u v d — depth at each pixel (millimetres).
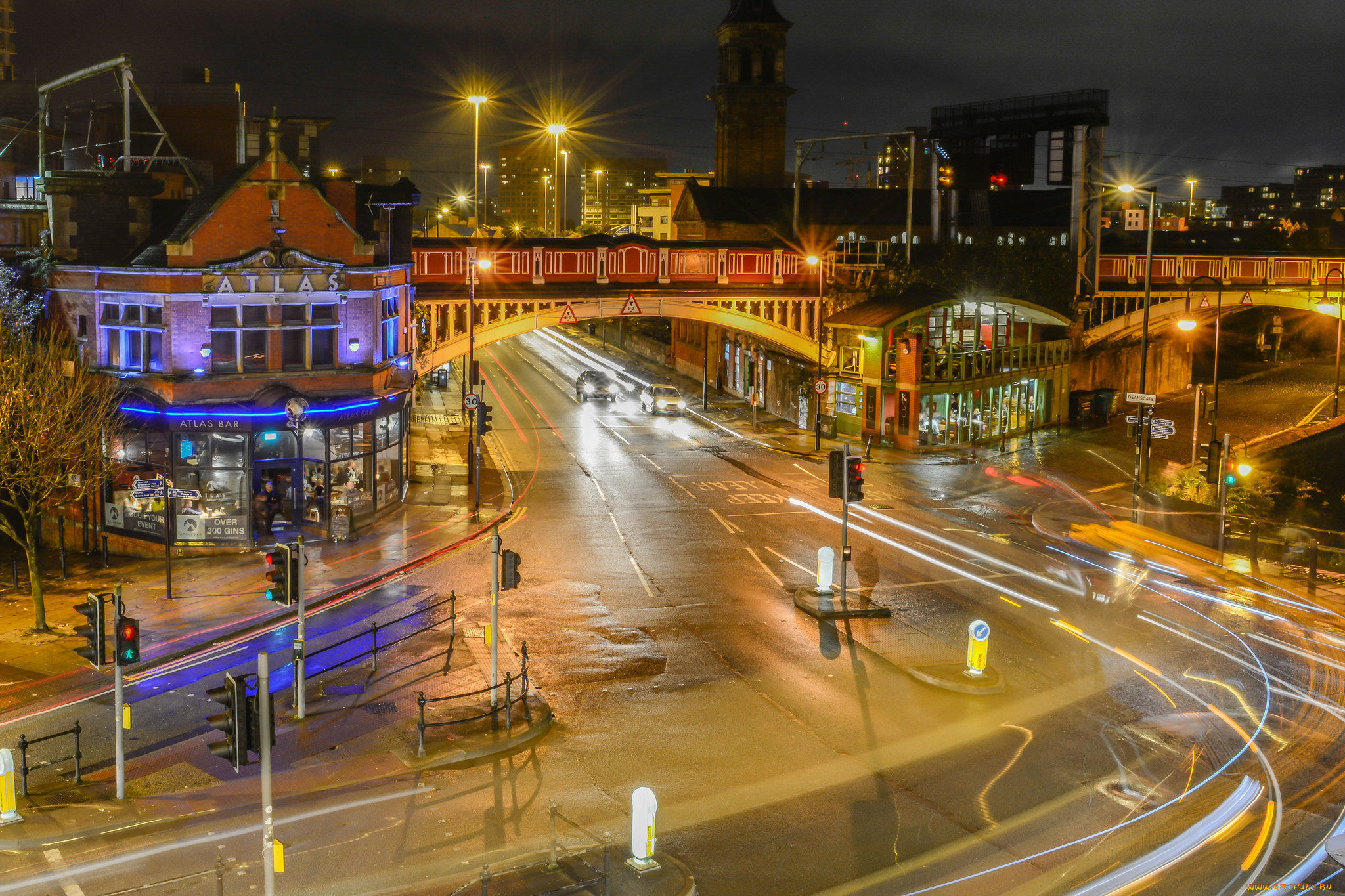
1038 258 69250
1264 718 21078
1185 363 81375
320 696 21953
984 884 14758
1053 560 34031
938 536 37062
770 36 97750
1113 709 21500
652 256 57531
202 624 26562
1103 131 69938
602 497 42656
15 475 25938
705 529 37406
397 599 29062
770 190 83250
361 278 36844
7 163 48344
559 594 29438
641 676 23297
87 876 14852
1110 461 53969
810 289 61844
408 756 19016
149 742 19922
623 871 14875
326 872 14977
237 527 33719
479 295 52688
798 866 15305
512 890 14180
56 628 26141
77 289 35188
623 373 85250
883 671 23703
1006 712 21312
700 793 17750
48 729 20484
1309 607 29281
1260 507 52188
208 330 33625
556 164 111312
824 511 40656
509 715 20016
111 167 47906
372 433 37531
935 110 77688
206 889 14508
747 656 24547
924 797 17578
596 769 18672
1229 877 14891
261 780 18172
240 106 57000
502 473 47500
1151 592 30516
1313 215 167625
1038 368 63312
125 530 34219
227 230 33719
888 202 83500
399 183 41531
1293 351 100312
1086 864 15328
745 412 66938
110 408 32750
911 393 54469
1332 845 12922
